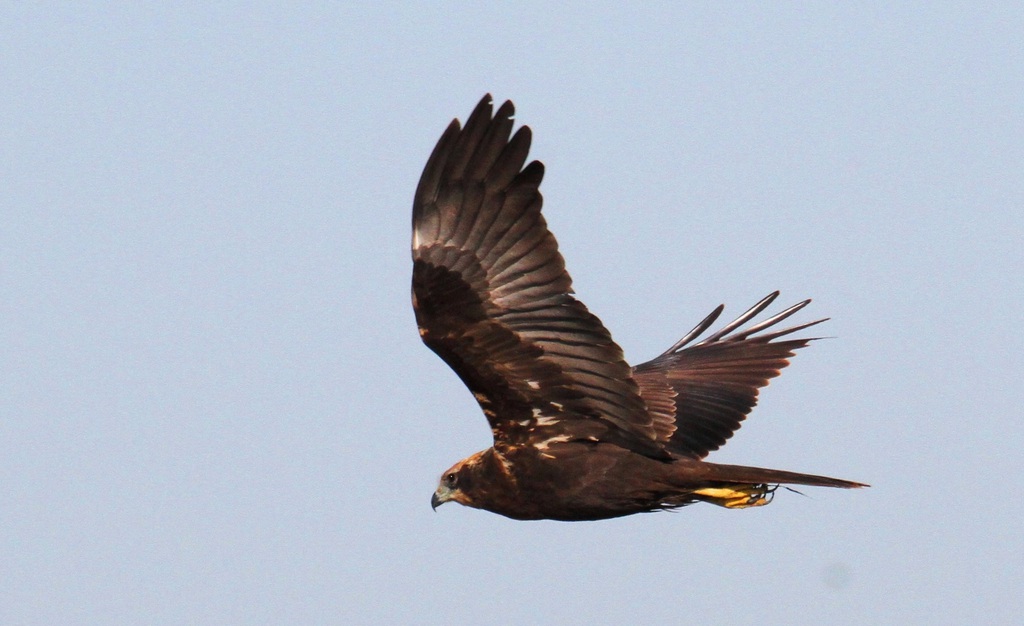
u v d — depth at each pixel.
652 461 14.02
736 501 13.91
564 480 14.09
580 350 13.12
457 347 13.30
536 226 12.50
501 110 12.45
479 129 12.48
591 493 14.07
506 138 12.45
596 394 13.66
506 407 13.98
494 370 13.52
